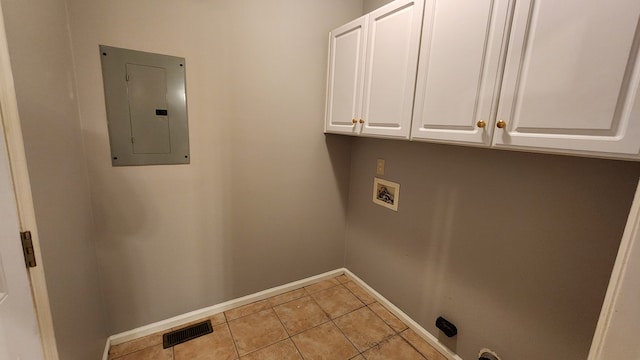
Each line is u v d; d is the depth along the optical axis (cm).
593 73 79
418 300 184
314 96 205
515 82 97
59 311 90
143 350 162
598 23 77
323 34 200
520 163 126
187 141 166
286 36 186
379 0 197
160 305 176
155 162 159
